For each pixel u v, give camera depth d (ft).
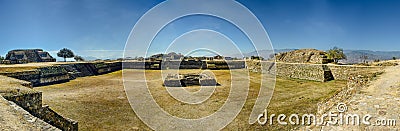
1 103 23.76
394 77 35.83
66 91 64.18
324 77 82.58
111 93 61.05
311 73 88.33
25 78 69.67
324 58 107.55
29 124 20.54
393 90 29.94
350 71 80.94
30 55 169.68
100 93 61.00
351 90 34.96
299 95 57.57
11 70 70.69
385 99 27.63
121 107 45.83
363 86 33.78
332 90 63.72
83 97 55.36
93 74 110.42
